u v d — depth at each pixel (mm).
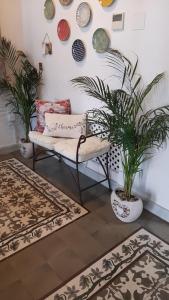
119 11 2133
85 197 2570
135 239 2033
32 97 3324
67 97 2967
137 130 2049
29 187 2703
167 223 2229
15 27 3209
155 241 2018
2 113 3406
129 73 2201
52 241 1999
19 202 2453
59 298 1563
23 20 3221
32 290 1615
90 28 2428
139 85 2166
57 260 1834
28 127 3328
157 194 2301
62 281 1674
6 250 1902
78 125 2697
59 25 2730
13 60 3295
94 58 2490
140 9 1982
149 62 2041
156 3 1871
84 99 2736
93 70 2545
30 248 1929
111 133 1993
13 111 3443
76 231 2109
